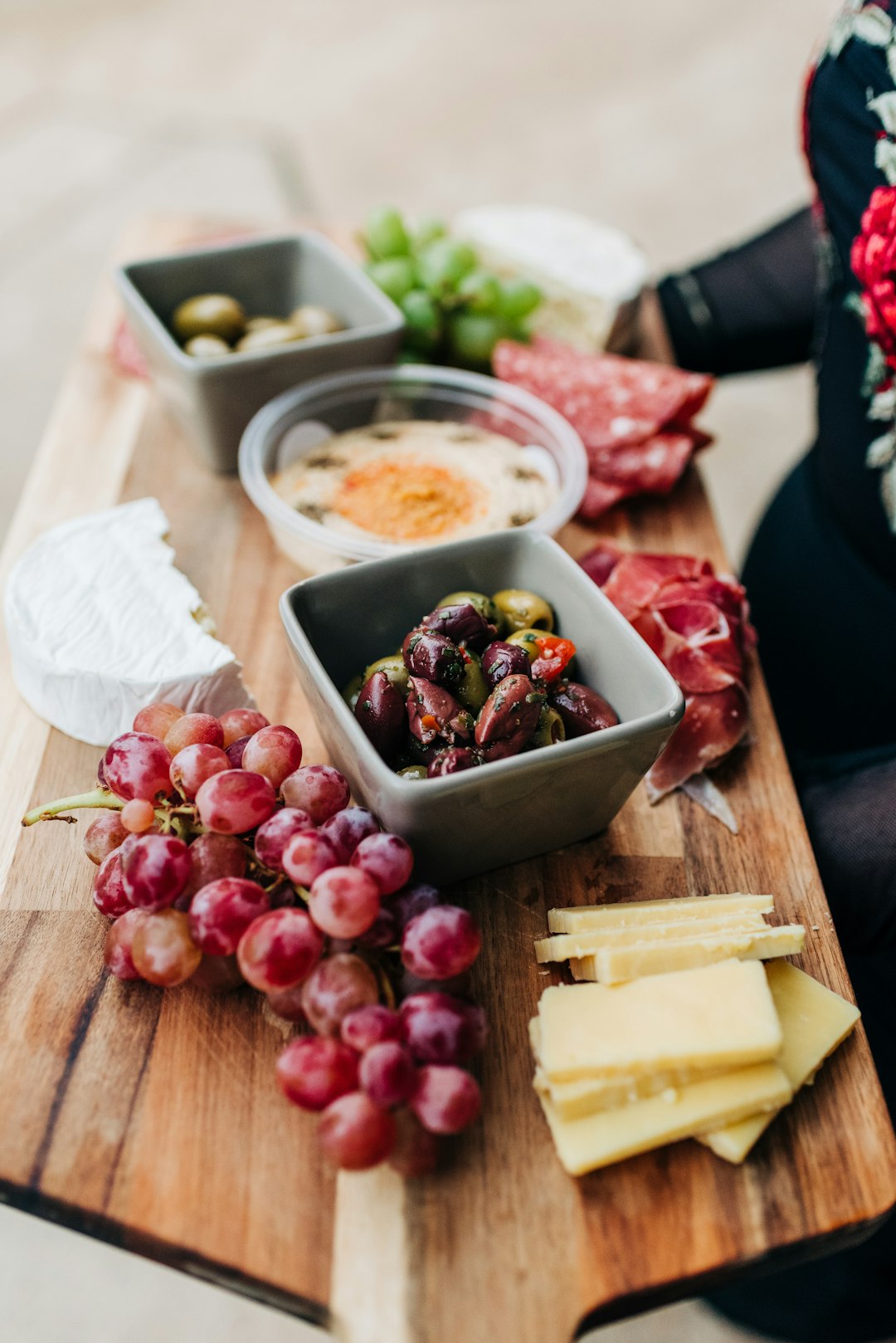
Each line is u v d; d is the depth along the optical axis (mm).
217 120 3402
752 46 3908
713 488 2410
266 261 1147
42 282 2764
